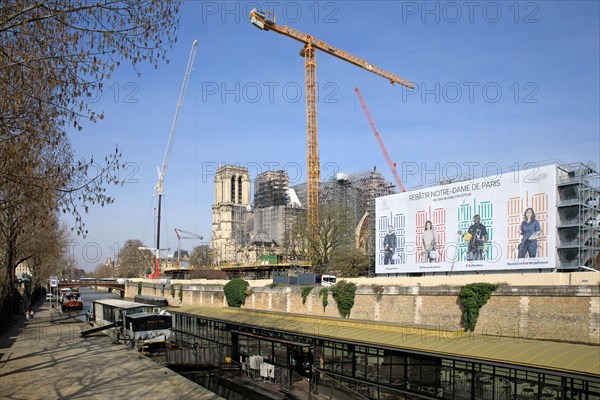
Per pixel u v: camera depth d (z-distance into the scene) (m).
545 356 22.89
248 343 42.91
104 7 16.27
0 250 56.62
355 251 95.81
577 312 34.03
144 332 46.31
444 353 25.89
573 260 52.06
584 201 53.53
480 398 26.41
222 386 37.25
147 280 129.62
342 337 32.50
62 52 17.30
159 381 26.12
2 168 19.05
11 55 16.80
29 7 15.09
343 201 125.44
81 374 28.30
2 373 29.00
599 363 21.12
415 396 29.11
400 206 70.56
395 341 29.77
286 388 32.28
